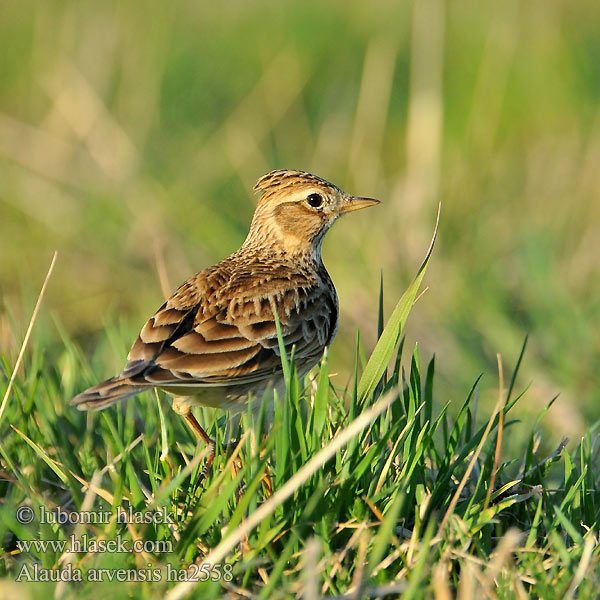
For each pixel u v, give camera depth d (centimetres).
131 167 1653
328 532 718
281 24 2225
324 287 948
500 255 1563
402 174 1781
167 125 1891
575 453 872
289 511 718
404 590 644
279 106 1964
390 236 1529
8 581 653
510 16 2202
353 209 988
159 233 1496
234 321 842
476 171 1819
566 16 2322
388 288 1388
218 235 1530
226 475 739
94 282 1438
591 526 752
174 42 2092
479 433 774
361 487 742
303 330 889
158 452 808
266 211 985
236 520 685
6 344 1070
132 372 781
